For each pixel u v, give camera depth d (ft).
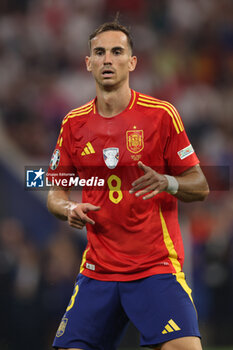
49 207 42.04
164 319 37.70
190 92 138.82
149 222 39.22
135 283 38.99
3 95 128.47
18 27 140.26
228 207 106.01
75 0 146.72
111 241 39.70
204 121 134.72
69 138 41.45
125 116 39.93
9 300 86.28
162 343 37.76
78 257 92.27
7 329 85.56
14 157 97.66
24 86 131.03
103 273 39.78
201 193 39.78
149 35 146.41
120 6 147.95
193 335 37.32
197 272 94.27
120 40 39.81
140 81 137.28
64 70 136.77
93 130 40.27
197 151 128.77
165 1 152.05
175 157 40.01
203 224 100.83
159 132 39.65
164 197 39.73
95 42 40.14
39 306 86.89
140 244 39.11
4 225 92.73
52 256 89.97
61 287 88.33
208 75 144.46
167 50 145.18
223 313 93.25
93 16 146.00
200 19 152.25
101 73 39.70
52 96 130.11
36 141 121.19
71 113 41.57
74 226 39.45
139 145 39.52
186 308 38.01
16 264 88.02
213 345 91.86
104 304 39.32
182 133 40.14
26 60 136.15
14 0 144.77
